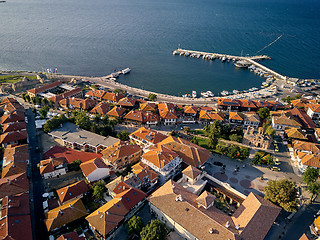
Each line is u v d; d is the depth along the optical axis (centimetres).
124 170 11675
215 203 10219
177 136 14688
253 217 8238
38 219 9075
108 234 8156
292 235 8819
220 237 7606
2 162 11850
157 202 9056
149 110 16925
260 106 18000
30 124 15375
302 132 14600
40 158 12338
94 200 9944
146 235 7631
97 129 14375
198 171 10712
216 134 14100
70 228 8688
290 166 12456
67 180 10969
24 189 9869
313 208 10000
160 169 10762
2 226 7850
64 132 13938
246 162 12631
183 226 8206
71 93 18875
